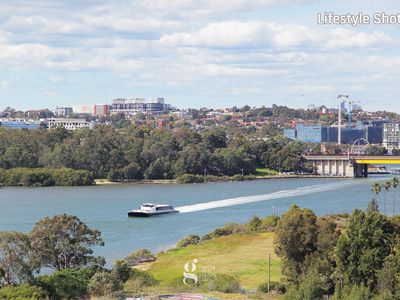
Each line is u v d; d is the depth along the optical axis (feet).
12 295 305.53
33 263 342.44
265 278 375.45
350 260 325.01
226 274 380.99
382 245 326.24
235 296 330.54
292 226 369.50
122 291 334.03
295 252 368.89
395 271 304.30
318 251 364.17
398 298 288.30
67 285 330.75
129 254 480.64
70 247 363.15
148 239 557.74
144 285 355.36
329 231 369.30
